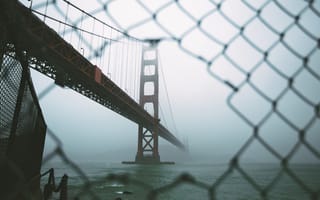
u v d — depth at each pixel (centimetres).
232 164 81
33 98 377
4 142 267
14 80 260
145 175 2959
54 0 92
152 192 63
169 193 1644
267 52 101
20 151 330
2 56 202
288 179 3047
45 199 594
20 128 314
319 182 2723
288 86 95
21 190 62
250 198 1572
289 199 1591
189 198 1470
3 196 229
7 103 253
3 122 250
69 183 1923
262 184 2469
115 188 1733
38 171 514
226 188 2072
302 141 88
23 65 254
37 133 482
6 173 258
